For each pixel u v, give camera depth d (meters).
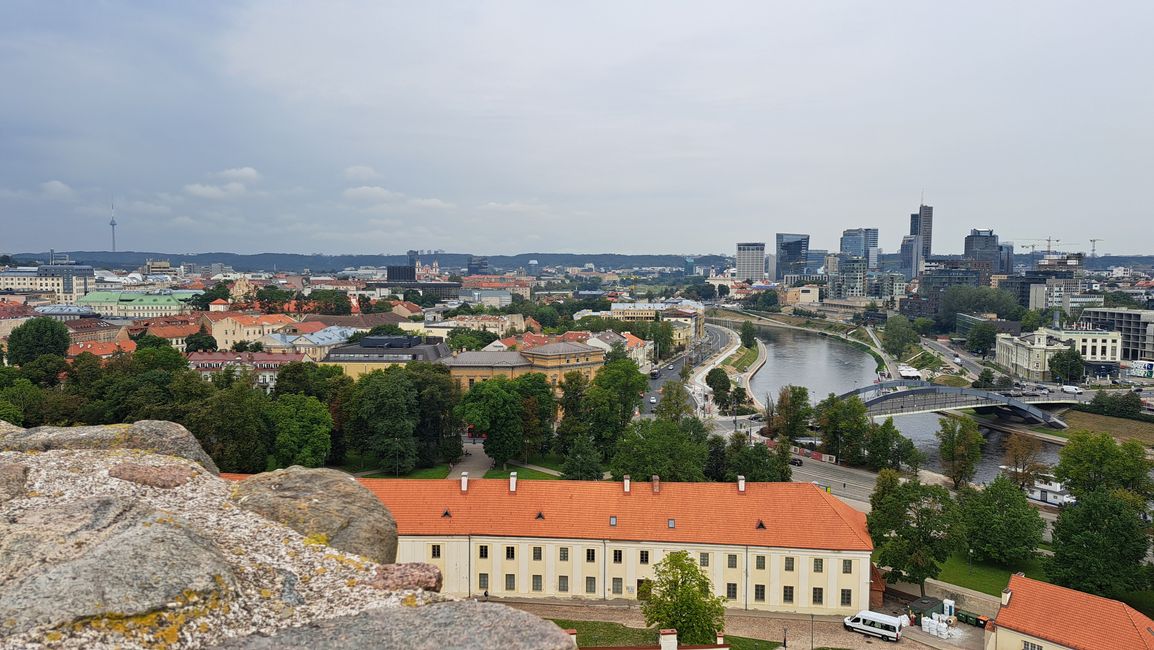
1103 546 103.38
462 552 99.94
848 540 96.75
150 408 150.38
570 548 99.56
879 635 90.50
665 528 99.69
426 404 171.50
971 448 170.25
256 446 146.75
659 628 79.25
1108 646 77.56
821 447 198.50
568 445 174.25
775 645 88.00
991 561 121.00
